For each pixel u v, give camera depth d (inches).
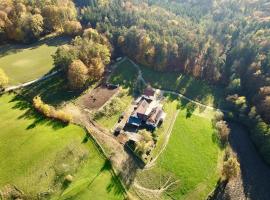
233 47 6801.2
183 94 5728.3
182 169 4124.0
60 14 6323.8
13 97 4387.3
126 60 6141.7
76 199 3314.5
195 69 6250.0
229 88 5851.4
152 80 5841.5
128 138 4286.4
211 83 6151.6
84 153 3777.1
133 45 6151.6
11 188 3169.3
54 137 3821.4
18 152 3521.2
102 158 3828.7
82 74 4827.8
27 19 5762.8
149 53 6003.9
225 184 4151.1
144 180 3850.9
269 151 4571.9
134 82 5600.4
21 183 3238.2
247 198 4052.7
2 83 4441.4
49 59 5354.3
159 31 6855.3
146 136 4288.9
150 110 4813.0
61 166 3518.7
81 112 4478.3
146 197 3673.7
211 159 4434.1
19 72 4918.8
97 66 5236.2
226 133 4896.7
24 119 3991.1
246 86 5871.1
